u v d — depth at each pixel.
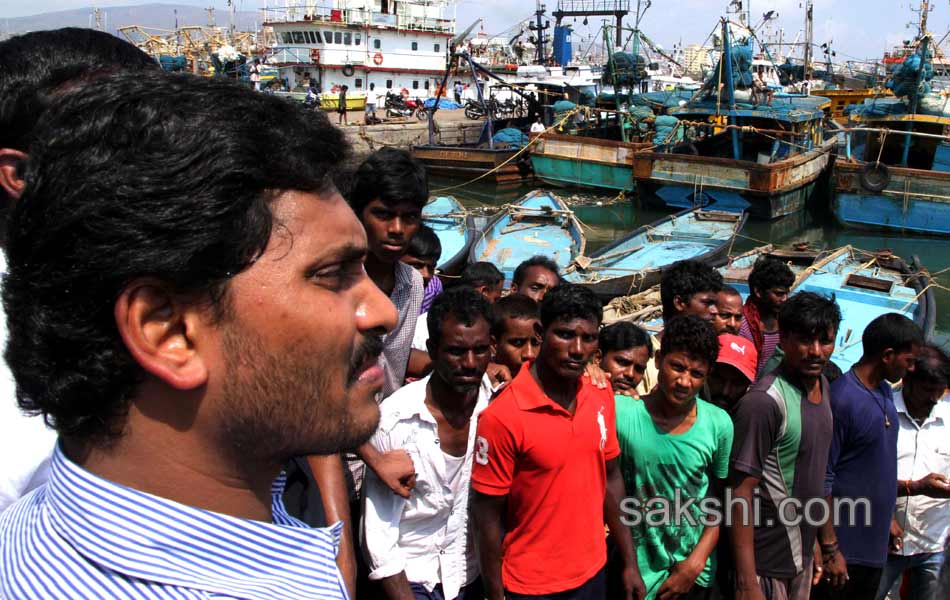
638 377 4.13
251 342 0.87
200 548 0.91
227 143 0.82
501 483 3.05
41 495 1.01
